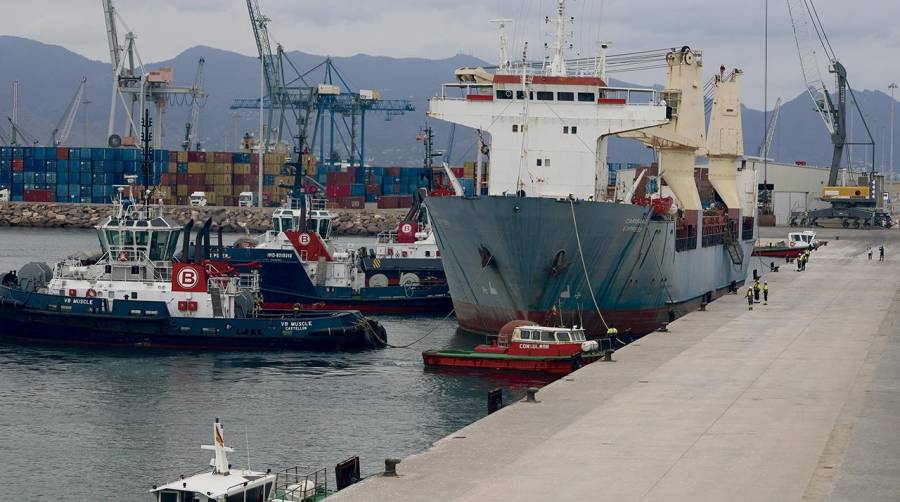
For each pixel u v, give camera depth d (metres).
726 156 155.25
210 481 48.81
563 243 96.44
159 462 65.44
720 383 72.50
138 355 96.25
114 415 75.81
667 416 62.88
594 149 109.50
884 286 138.50
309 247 126.12
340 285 126.38
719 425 60.53
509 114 109.88
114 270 102.38
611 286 103.69
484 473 51.59
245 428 72.44
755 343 89.88
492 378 87.75
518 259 97.00
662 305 114.94
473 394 82.06
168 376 88.06
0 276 111.06
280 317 103.56
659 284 112.06
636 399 67.56
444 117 110.88
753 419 61.94
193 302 100.44
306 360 95.12
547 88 109.81
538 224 95.12
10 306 100.38
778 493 48.03
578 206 95.12
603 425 60.81
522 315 100.38
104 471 63.78
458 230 101.44
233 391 83.06
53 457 66.38
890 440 56.91
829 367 78.44
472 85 111.38
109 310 99.06
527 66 110.25
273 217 133.62
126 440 69.88
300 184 142.00
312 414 76.06
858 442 56.50
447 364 90.69
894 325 100.94
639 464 52.88
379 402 79.62
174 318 98.81
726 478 50.41
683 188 130.75
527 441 57.38
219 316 100.94
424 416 75.62
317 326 99.38
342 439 69.81
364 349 100.62
